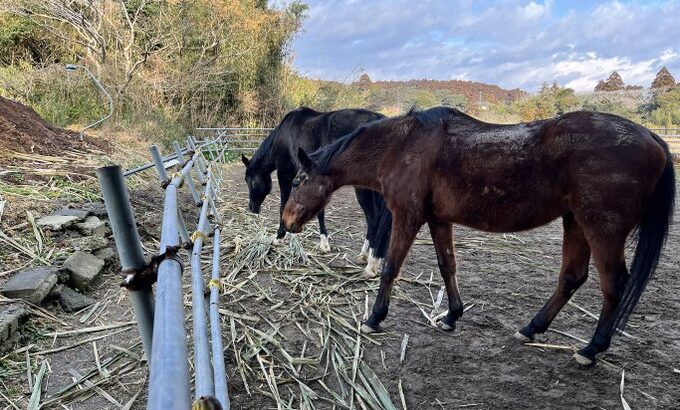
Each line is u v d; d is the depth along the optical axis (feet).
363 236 17.85
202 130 44.73
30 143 20.75
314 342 9.84
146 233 15.61
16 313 9.25
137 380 8.28
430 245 16.88
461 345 9.90
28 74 35.55
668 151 8.43
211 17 48.85
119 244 4.23
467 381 8.63
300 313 11.06
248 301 11.58
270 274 13.14
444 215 9.64
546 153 8.45
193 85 45.03
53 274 10.82
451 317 10.39
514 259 15.62
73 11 40.45
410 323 10.80
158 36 43.45
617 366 9.11
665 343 10.05
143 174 22.45
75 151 22.41
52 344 9.29
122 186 4.14
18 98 33.04
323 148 11.51
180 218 10.20
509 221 9.03
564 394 8.25
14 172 16.69
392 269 10.02
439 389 8.39
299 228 11.80
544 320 9.80
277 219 19.76
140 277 4.22
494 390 8.36
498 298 12.32
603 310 8.77
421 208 9.73
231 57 50.39
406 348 9.72
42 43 44.37
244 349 9.43
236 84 51.52
